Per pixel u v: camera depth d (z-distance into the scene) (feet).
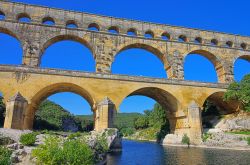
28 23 154.92
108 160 93.40
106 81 143.23
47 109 315.58
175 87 153.58
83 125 358.64
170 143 169.07
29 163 57.31
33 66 134.62
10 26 152.25
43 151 53.42
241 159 91.50
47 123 271.90
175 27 183.73
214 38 190.49
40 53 153.48
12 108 121.60
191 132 148.36
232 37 195.52
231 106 177.58
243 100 159.22
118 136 126.72
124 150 134.41
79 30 161.48
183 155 106.52
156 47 171.94
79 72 140.05
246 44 198.18
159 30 179.73
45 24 157.28
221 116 181.16
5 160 48.70
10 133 94.27
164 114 204.64
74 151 54.24
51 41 158.92
